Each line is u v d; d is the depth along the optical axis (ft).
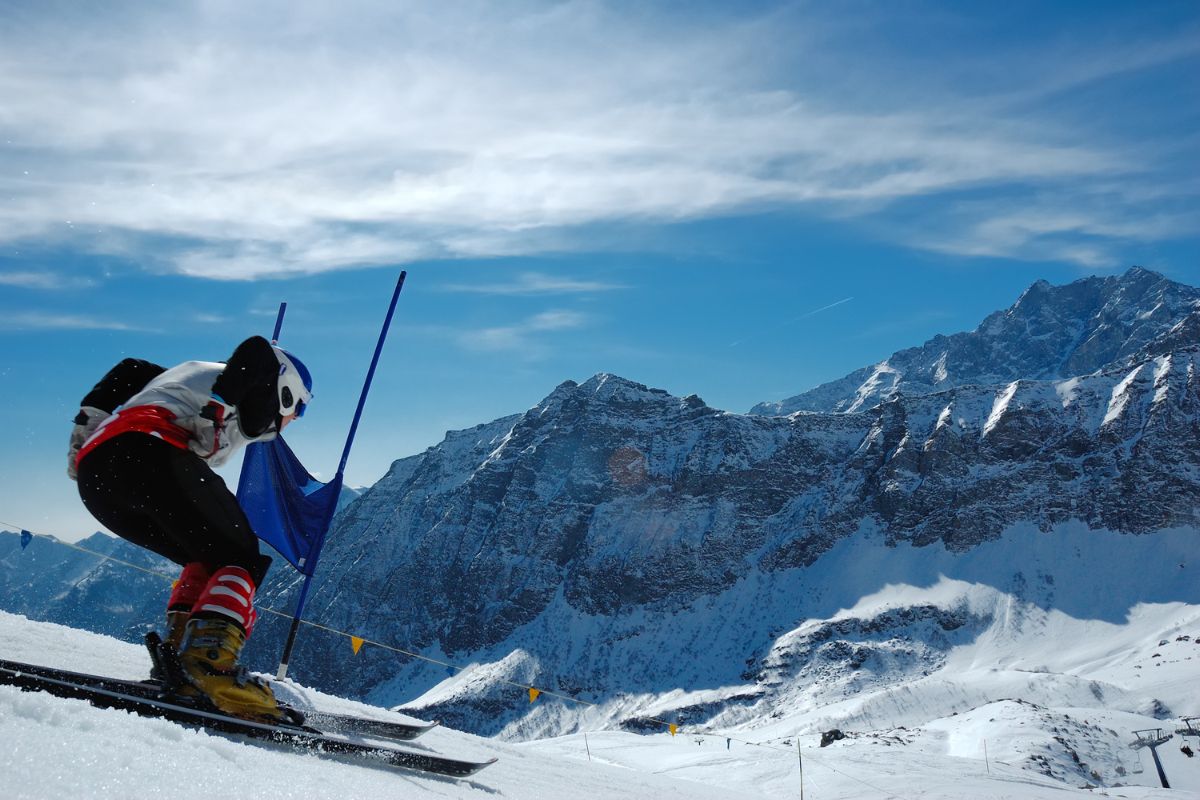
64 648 17.46
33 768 6.04
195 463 12.19
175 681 11.75
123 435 11.78
